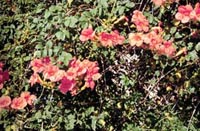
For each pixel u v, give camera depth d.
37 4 2.59
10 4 2.68
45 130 2.21
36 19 2.24
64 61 2.07
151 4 2.26
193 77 2.27
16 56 2.37
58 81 2.16
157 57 2.18
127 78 2.30
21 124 2.21
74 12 2.17
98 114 2.24
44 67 2.12
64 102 2.28
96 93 2.34
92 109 2.22
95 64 2.09
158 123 2.29
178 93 2.36
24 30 2.37
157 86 2.38
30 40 2.31
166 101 2.40
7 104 2.17
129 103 2.35
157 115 2.34
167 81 2.36
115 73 2.37
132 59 2.35
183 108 2.39
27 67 2.31
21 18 2.45
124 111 2.35
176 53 2.17
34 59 2.18
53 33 2.17
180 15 2.09
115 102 2.34
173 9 2.22
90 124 2.25
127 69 2.37
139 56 2.35
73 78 2.04
